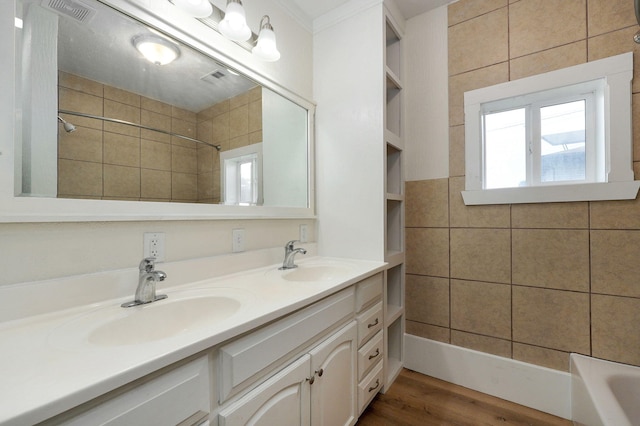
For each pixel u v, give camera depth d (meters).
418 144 1.93
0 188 0.73
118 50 1.00
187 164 1.21
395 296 1.99
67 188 0.86
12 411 0.39
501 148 1.74
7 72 0.75
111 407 0.50
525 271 1.58
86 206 0.89
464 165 1.77
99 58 0.95
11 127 0.75
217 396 0.69
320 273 1.58
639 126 1.32
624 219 1.35
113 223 0.94
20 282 0.75
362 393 1.34
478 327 1.71
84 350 0.58
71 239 0.85
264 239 1.53
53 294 0.79
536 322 1.55
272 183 1.60
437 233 1.86
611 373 1.28
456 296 1.79
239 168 1.42
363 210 1.71
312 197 1.86
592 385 1.20
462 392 1.67
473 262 1.73
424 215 1.91
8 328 0.70
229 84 1.38
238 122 1.42
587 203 1.43
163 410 0.57
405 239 1.97
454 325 1.79
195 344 0.61
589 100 1.50
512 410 1.51
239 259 1.35
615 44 1.37
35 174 0.80
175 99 1.17
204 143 1.27
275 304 0.87
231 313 0.93
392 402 1.57
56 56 0.85
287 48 1.71
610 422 0.97
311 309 1.01
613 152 1.36
